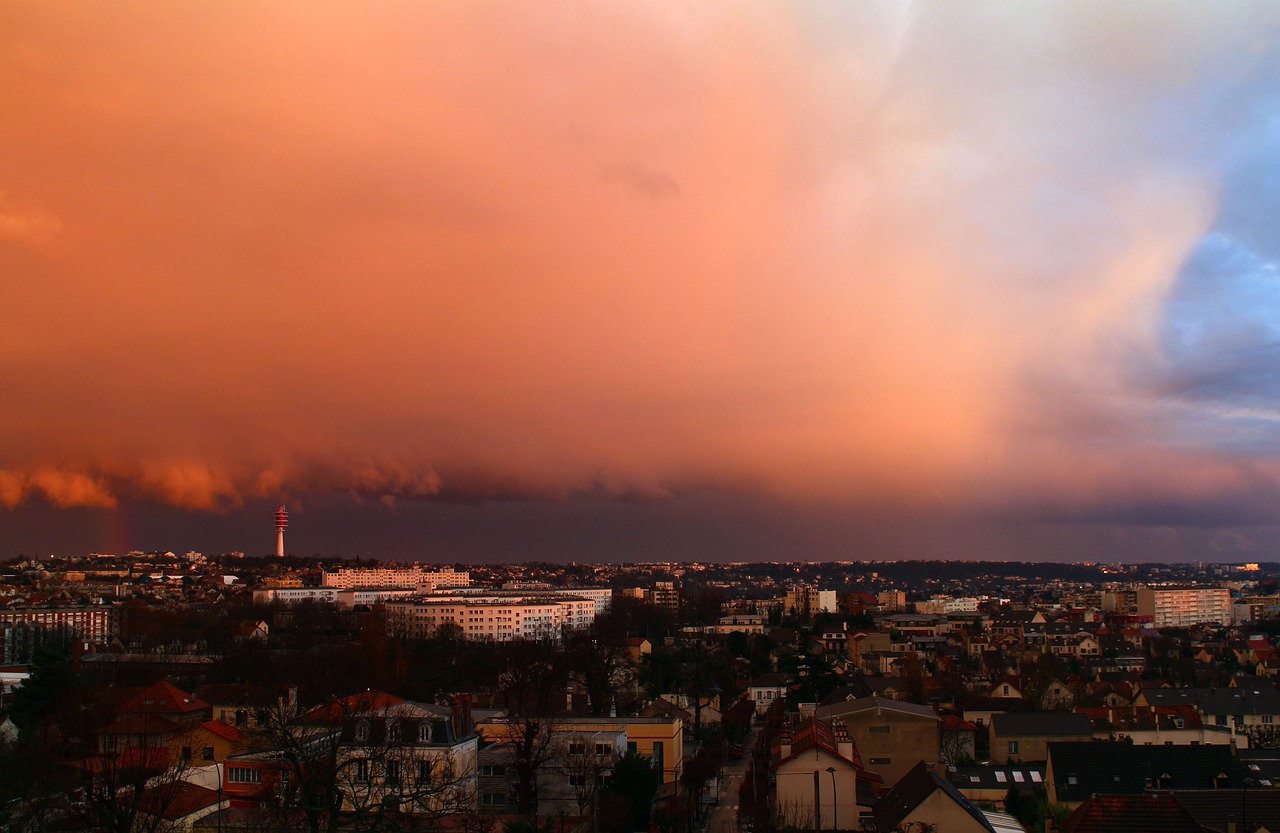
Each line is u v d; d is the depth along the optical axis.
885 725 137.75
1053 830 100.81
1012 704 184.75
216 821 92.06
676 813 112.31
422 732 104.38
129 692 163.75
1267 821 93.69
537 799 111.06
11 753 106.19
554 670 179.00
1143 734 161.50
